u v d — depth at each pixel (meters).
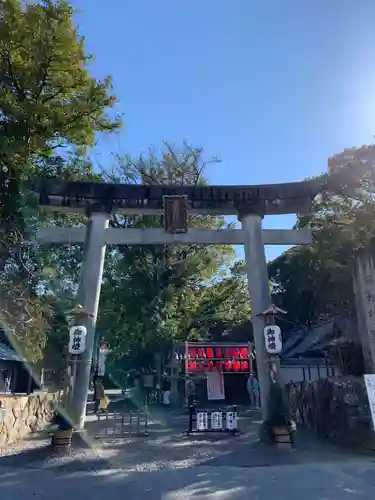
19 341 11.61
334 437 11.13
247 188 13.16
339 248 15.91
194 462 8.84
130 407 21.00
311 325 31.62
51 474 7.93
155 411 19.48
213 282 25.62
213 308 25.12
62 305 19.77
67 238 12.51
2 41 10.80
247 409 19.34
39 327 11.73
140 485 7.09
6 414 11.26
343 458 9.16
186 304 23.48
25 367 20.33
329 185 15.28
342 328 21.00
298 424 14.71
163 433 12.68
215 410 12.22
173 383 21.88
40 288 13.99
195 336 25.55
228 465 8.55
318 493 6.54
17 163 11.01
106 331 22.62
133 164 24.98
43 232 12.45
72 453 9.62
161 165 25.08
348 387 11.13
